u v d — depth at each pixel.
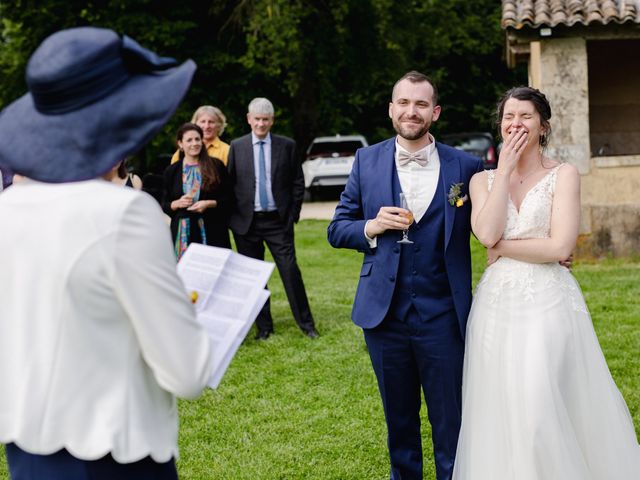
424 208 3.46
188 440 4.71
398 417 3.63
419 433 3.68
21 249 1.92
